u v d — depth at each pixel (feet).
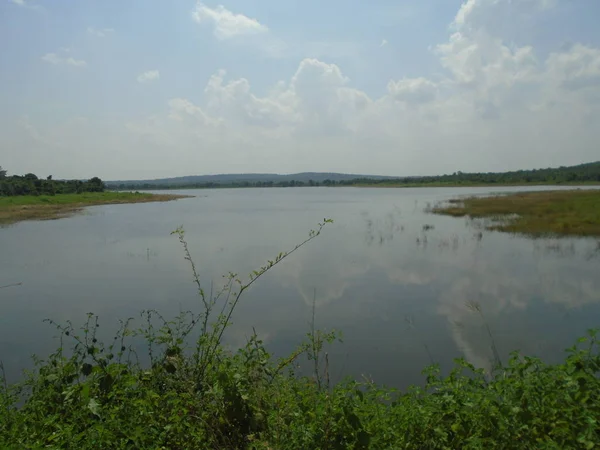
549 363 24.58
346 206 162.40
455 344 27.96
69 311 36.76
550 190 213.87
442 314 33.65
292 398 13.12
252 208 163.32
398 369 24.32
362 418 11.78
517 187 305.32
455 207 130.62
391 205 160.15
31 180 208.64
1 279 48.42
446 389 12.54
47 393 13.43
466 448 10.64
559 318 32.01
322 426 10.95
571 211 94.99
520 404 11.15
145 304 38.45
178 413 11.98
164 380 13.83
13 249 68.54
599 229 70.85
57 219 122.31
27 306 38.40
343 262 54.08
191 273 49.80
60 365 14.23
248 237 78.64
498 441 10.66
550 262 50.34
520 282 42.14
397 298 38.27
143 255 61.87
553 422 10.82
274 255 59.72
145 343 28.40
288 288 42.50
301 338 29.40
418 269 49.14
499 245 62.18
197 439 11.38
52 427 11.94
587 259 51.31
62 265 55.62
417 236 73.97
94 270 52.49
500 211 108.88
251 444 10.82
